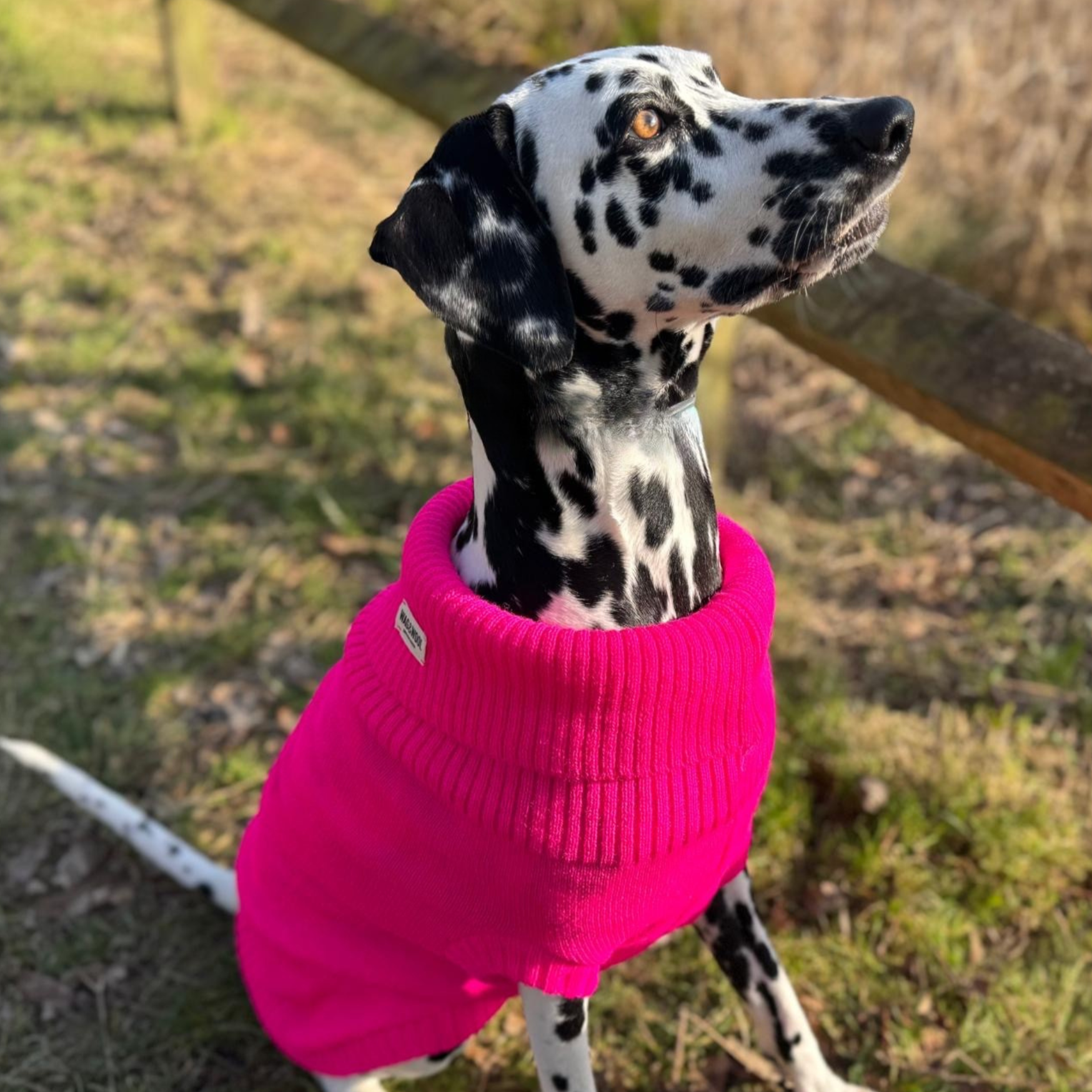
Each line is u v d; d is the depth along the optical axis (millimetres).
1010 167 1530
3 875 934
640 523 613
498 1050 819
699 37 1771
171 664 1109
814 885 884
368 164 1997
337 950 675
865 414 1389
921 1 1586
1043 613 1097
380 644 639
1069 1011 791
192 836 959
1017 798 919
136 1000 854
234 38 2512
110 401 1448
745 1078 788
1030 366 723
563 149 583
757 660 594
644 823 565
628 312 595
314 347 1521
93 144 2045
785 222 571
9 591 1190
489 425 608
